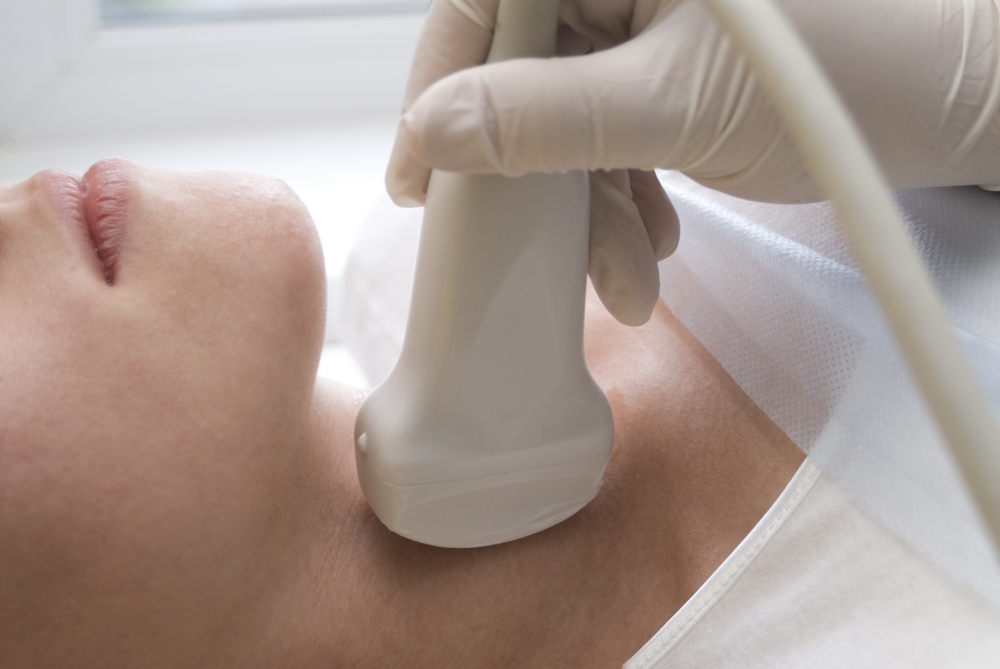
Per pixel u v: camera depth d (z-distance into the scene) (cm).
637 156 39
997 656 44
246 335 52
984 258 52
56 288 49
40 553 47
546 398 49
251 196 56
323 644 54
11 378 47
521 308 45
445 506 50
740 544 52
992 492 24
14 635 48
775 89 26
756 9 26
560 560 57
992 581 45
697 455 59
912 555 48
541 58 41
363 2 135
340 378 106
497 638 56
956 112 48
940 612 46
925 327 25
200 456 49
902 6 45
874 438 49
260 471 51
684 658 52
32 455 46
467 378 47
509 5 40
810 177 46
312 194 121
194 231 53
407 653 55
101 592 48
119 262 51
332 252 110
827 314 54
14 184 55
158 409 49
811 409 54
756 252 59
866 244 25
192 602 50
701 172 45
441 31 44
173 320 50
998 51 47
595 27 46
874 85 45
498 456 49
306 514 56
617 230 49
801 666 49
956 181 52
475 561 56
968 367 25
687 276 65
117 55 123
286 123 138
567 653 56
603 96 37
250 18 130
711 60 39
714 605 52
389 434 48
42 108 123
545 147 37
